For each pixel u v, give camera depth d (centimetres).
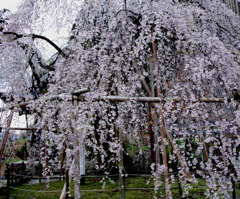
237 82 199
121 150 175
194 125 191
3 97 230
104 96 170
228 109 203
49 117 182
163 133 172
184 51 218
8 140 243
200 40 205
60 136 164
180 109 178
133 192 254
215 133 202
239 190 238
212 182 165
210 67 221
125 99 171
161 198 219
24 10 234
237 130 187
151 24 230
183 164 168
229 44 254
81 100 162
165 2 217
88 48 228
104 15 245
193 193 231
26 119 249
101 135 180
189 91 192
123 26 229
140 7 250
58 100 171
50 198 254
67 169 152
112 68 204
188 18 217
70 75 208
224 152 171
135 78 202
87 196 251
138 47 203
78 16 233
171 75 249
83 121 169
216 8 249
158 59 226
